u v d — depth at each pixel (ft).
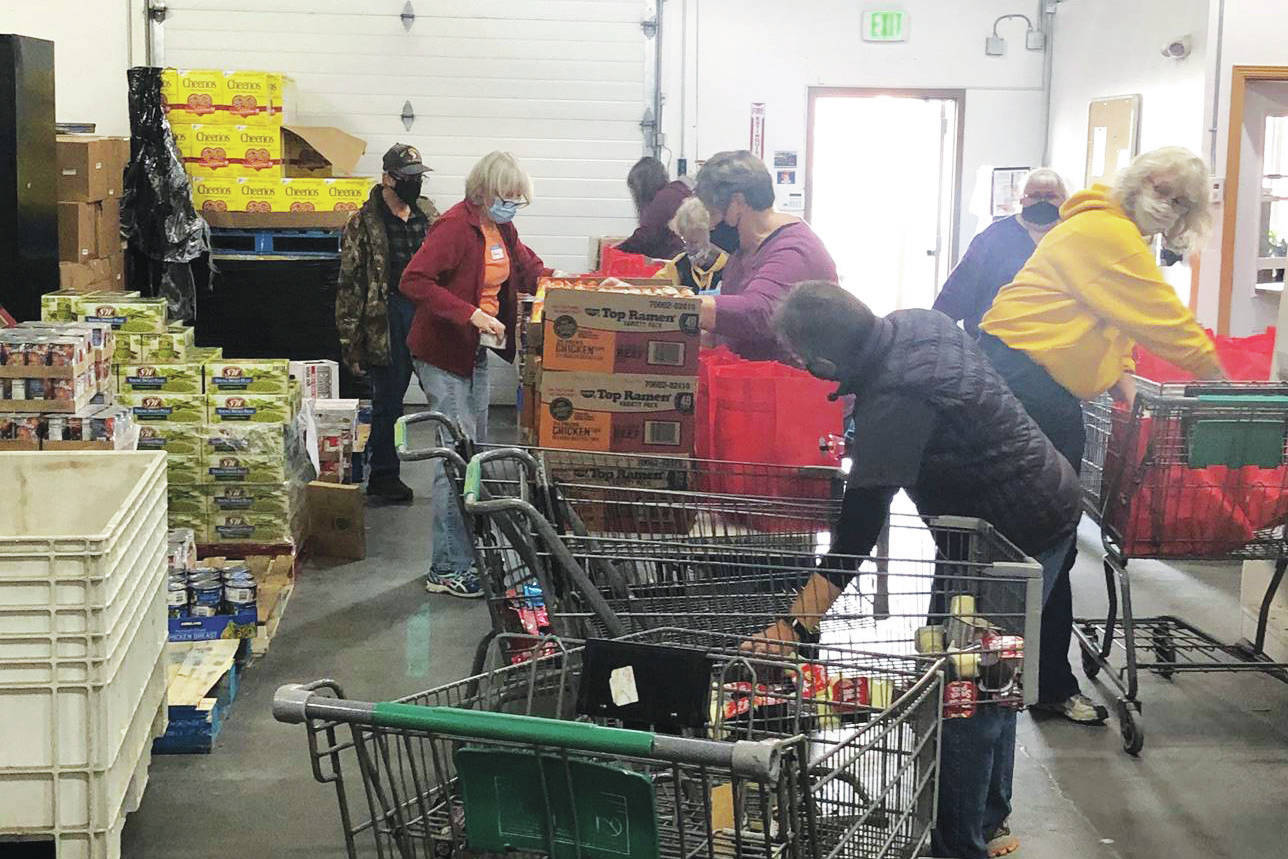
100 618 9.34
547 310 12.99
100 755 9.49
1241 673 16.28
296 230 30.42
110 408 15.78
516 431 31.17
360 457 24.11
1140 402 13.42
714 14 34.35
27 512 12.05
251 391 19.12
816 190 36.78
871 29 34.73
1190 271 27.14
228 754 13.48
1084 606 18.76
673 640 10.65
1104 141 31.48
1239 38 26.48
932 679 8.36
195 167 29.71
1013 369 13.42
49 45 23.63
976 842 10.57
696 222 20.22
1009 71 35.29
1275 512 13.88
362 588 19.13
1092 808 12.62
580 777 6.54
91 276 26.45
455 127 33.83
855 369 10.11
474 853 7.35
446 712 6.70
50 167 23.82
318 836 11.79
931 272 37.22
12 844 10.21
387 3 33.24
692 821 7.98
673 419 13.16
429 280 17.84
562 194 34.35
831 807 8.31
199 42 32.96
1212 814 12.53
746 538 12.05
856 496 10.10
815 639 10.05
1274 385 13.51
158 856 11.43
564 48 33.83
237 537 19.12
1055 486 10.69
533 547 10.61
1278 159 27.14
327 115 33.55
